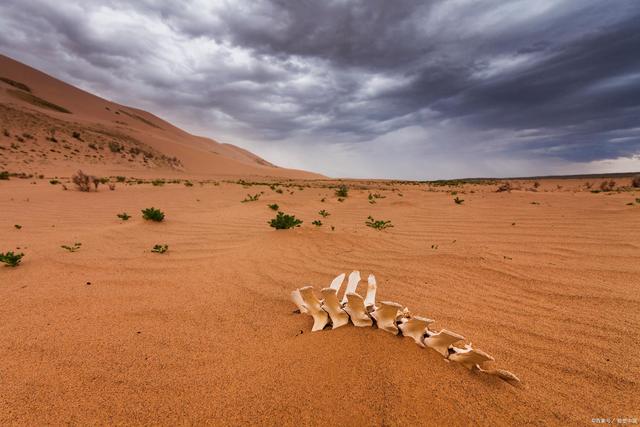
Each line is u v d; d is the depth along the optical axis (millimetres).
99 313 2658
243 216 8164
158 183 18641
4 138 31156
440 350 1630
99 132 47062
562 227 6398
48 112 46719
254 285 3389
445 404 1423
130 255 4457
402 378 1518
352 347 1703
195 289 3254
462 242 5383
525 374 1813
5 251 4527
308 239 5316
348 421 1361
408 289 3305
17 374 1795
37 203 9562
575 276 3637
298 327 2322
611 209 8500
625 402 1595
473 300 3006
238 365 1835
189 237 5648
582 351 2082
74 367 1865
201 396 1586
